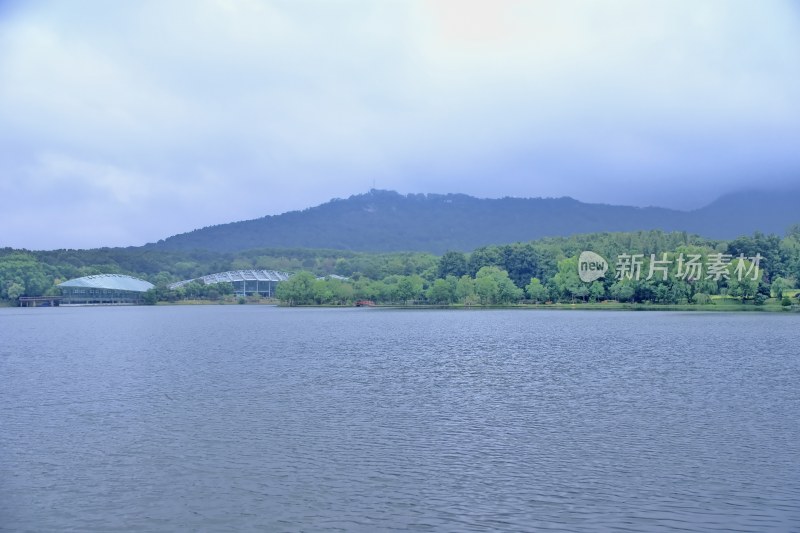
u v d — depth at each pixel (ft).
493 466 130.41
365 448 143.43
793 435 150.10
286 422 167.63
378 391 210.79
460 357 304.09
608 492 116.26
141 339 442.50
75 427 165.99
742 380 224.53
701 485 118.93
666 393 201.67
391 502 113.09
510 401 192.24
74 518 108.99
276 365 280.10
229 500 114.93
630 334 419.54
